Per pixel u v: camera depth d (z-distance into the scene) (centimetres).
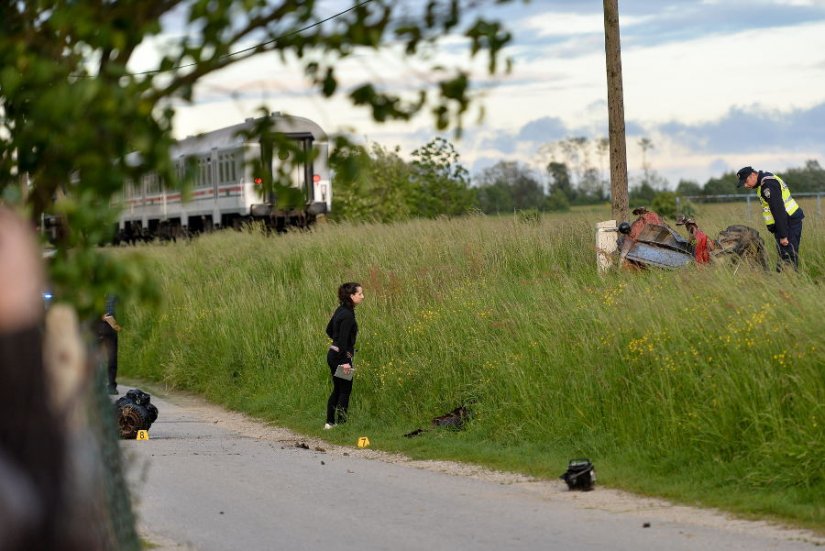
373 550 1410
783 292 2116
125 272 678
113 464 899
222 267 5028
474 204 7606
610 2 3734
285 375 3406
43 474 355
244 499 1805
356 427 2753
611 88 3753
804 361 1850
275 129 759
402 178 7600
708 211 4259
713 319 2139
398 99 737
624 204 3759
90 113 668
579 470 1873
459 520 1612
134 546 914
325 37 730
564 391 2333
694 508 1691
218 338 3859
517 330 2619
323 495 1847
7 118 776
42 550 346
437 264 3791
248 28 733
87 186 678
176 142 702
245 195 6419
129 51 734
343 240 4766
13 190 675
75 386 390
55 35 751
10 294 365
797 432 1784
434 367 2769
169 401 3653
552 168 15412
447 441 2441
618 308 2428
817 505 1630
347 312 2792
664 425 2019
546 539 1461
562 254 3700
